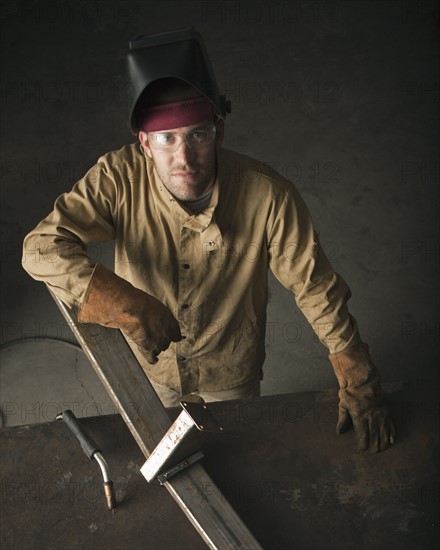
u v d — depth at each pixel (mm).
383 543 1562
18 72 4348
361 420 1732
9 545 1543
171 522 1578
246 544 1475
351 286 3494
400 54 4480
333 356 1822
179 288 1910
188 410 1441
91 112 4141
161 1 4746
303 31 4602
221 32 4594
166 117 1518
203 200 1749
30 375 3182
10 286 3424
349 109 4199
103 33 4559
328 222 3711
